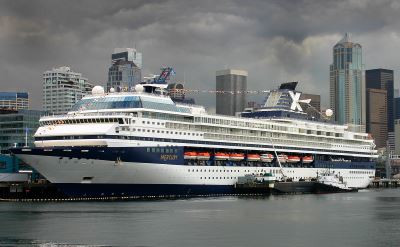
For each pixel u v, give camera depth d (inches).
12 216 6796.3
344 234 5620.1
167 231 5693.9
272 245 4992.6
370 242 5167.3
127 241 5123.0
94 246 4894.2
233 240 5211.6
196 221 6451.8
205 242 5103.3
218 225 6161.4
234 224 6264.8
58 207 7819.9
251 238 5329.7
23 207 7819.9
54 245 4933.6
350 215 7317.9
